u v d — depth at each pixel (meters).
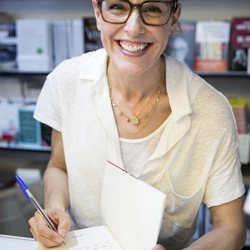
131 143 0.88
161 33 0.74
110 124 0.90
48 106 1.01
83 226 1.00
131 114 0.90
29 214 1.95
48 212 0.84
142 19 0.72
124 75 0.83
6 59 2.12
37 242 0.83
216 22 1.84
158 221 0.65
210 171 0.88
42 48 2.04
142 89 0.88
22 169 2.35
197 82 0.90
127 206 0.74
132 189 0.72
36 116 1.03
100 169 0.92
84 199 0.97
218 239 0.80
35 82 2.19
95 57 0.97
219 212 0.88
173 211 0.91
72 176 0.96
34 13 2.32
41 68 2.07
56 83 0.98
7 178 2.40
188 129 0.86
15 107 2.19
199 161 0.88
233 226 0.85
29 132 2.21
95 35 1.95
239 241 0.83
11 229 1.96
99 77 0.93
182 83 0.88
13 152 2.52
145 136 0.88
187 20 2.06
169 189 0.89
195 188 0.90
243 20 1.82
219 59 1.89
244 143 1.90
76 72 0.97
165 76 0.90
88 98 0.93
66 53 2.04
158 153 0.86
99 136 0.92
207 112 0.86
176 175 0.88
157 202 0.65
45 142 2.19
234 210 0.87
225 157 0.87
